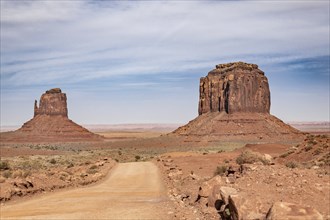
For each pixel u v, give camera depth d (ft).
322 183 60.64
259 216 43.55
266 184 64.23
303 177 64.44
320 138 148.15
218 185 66.39
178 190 98.58
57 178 126.41
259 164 85.56
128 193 99.81
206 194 72.33
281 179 64.85
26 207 76.33
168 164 208.33
